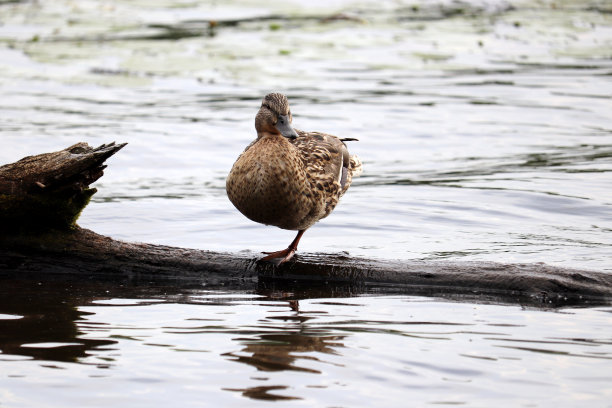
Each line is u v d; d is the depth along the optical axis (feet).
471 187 46.29
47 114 63.05
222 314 27.32
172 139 57.16
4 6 109.60
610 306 28.43
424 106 67.15
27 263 31.91
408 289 30.63
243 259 32.17
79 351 23.75
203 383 21.54
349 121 62.39
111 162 51.67
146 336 25.02
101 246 32.01
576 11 107.24
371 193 45.52
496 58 85.46
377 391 21.12
